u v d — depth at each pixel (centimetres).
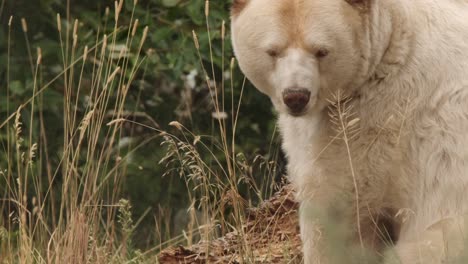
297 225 1147
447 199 955
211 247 1126
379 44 971
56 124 1653
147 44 1644
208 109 1703
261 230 1160
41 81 1573
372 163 982
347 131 984
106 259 1148
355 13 965
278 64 968
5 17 1678
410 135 973
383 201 993
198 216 1580
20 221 1145
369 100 980
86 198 1158
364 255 938
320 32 954
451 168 956
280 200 1167
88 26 1670
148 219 1617
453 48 973
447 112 962
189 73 1686
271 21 968
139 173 1638
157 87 1730
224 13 1619
